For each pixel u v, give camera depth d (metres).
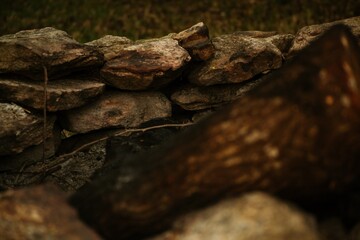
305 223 2.38
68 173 4.09
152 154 2.86
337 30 2.88
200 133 2.75
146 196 2.74
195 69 4.40
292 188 2.70
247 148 2.67
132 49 4.23
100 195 2.84
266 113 2.69
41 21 8.36
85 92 4.07
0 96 3.92
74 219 2.71
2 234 2.65
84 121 4.20
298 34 4.46
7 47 3.91
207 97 4.41
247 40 4.40
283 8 8.36
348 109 2.68
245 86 4.39
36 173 4.03
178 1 8.73
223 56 4.34
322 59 2.77
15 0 8.65
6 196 2.76
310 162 2.67
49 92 3.92
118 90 4.33
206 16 8.41
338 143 2.67
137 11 8.50
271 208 2.42
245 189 2.69
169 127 4.20
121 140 4.02
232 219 2.43
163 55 4.18
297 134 2.65
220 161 2.69
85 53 4.04
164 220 2.75
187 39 4.37
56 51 3.95
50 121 4.07
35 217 2.68
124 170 2.84
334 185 2.73
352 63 2.86
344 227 2.86
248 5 8.51
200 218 2.54
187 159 2.72
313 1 8.34
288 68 2.81
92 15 8.43
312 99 2.69
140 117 4.32
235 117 2.72
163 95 4.45
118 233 2.82
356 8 8.16
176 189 2.72
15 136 3.84
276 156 2.65
